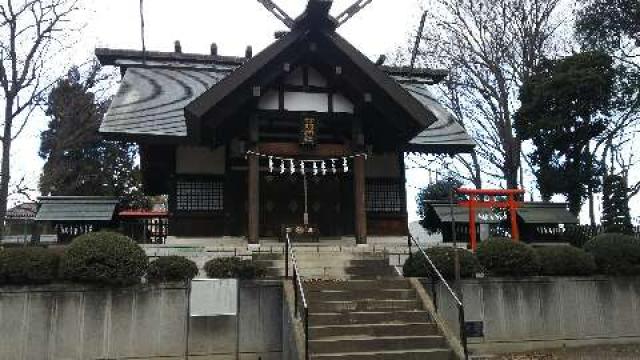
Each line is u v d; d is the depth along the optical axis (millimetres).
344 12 15242
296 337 9188
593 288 13000
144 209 36094
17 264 9992
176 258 10922
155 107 17219
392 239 17094
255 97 13633
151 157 17172
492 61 26562
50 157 29984
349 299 10695
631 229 19188
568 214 17812
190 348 10461
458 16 26922
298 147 14445
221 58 20766
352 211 16969
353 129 14766
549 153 22766
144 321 10383
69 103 30031
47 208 15070
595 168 22594
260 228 16281
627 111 23844
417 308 10617
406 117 14430
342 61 14336
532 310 12359
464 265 11836
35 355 9938
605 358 11180
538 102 22016
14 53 22719
